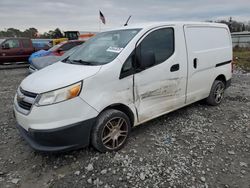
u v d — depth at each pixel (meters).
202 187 2.84
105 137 3.48
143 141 3.93
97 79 3.27
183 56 4.41
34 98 3.09
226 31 5.65
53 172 3.15
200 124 4.64
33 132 3.02
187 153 3.57
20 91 3.43
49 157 3.49
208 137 4.10
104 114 3.39
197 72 4.80
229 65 5.83
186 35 4.52
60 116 3.03
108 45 3.97
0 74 11.77
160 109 4.18
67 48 12.23
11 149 3.76
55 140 3.05
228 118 4.97
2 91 7.75
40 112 3.00
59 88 3.04
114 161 3.33
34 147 3.12
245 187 2.84
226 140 4.00
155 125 4.55
